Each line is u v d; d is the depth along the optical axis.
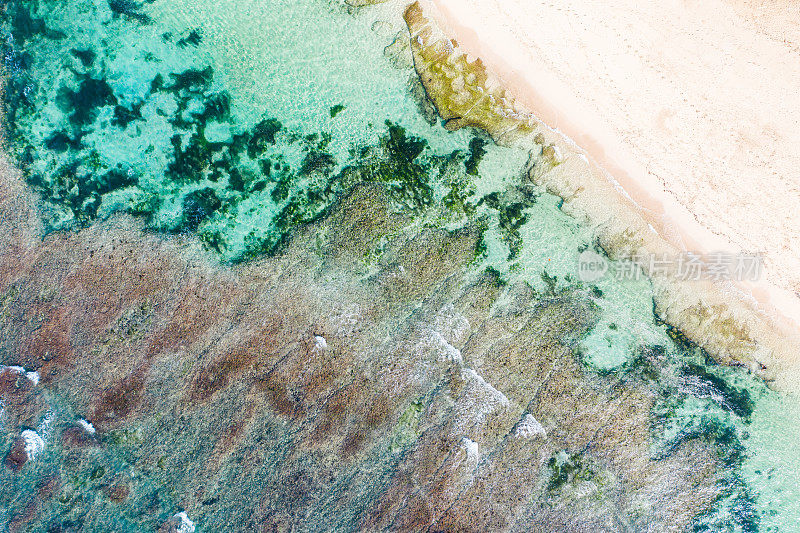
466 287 10.00
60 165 9.88
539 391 9.62
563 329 9.93
